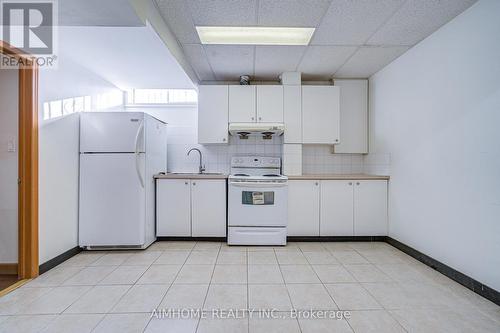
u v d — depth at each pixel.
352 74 3.38
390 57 2.86
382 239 3.11
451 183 2.11
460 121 2.03
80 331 1.45
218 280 2.06
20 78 2.08
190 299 1.78
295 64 3.07
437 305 1.71
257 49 2.69
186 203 3.03
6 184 2.17
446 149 2.16
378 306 1.70
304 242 3.08
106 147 2.69
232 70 3.27
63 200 2.47
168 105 3.70
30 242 2.10
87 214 2.69
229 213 2.93
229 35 2.44
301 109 3.30
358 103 3.51
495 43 1.75
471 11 1.92
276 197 2.94
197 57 2.89
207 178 3.02
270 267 2.32
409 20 2.13
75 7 1.64
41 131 2.21
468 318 1.57
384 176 3.04
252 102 3.29
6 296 1.82
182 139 3.69
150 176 2.92
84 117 2.68
